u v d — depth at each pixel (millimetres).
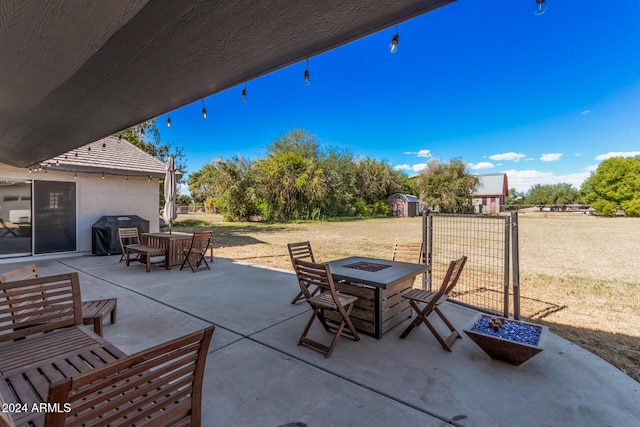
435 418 2035
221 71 2193
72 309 2469
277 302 4449
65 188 8508
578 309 4320
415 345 3135
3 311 2146
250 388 2357
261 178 23250
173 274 6254
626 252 9242
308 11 1475
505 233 3771
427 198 31047
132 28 1623
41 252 8156
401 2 1401
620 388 2383
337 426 1956
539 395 2291
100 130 3783
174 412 1402
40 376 1760
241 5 1424
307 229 17891
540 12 1378
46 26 1584
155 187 10336
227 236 14102
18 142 4590
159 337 3266
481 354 2941
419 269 3713
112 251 8570
